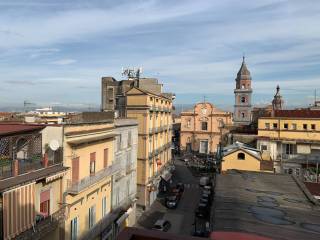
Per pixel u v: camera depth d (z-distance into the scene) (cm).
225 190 2267
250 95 8562
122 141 3306
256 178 2720
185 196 4834
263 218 1631
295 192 2275
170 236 588
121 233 596
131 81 5631
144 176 4084
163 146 5134
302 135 4531
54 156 2061
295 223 1568
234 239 665
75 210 2231
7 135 1688
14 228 1552
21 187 1603
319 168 4016
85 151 2395
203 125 8238
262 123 4778
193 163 7288
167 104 5556
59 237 2019
